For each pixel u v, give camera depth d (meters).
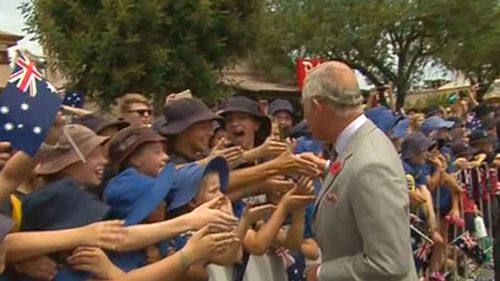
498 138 10.84
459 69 31.20
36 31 14.95
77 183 2.97
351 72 3.55
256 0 16.23
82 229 2.69
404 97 30.89
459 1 28.44
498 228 5.64
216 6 15.52
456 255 8.59
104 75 14.28
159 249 3.24
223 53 16.05
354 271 3.35
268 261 4.36
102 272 2.76
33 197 2.79
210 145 4.99
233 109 5.03
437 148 8.80
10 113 2.42
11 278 2.66
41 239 2.61
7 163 2.44
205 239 2.90
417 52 30.53
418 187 7.54
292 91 27.80
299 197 4.04
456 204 8.43
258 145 5.27
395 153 3.47
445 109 16.59
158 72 14.47
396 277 3.26
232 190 4.11
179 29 14.94
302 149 5.79
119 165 3.67
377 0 28.53
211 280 3.85
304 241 4.68
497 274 5.49
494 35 28.86
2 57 11.96
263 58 28.02
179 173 3.63
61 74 15.63
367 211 3.29
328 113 3.50
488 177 9.62
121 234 2.81
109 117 4.69
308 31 28.19
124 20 14.18
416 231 7.29
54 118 2.45
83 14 14.65
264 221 4.20
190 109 4.47
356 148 3.43
